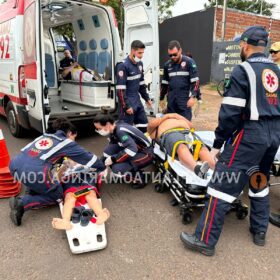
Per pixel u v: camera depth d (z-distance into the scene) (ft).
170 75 15.87
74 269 7.93
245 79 7.55
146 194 12.09
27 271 7.85
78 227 9.04
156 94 17.33
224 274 7.79
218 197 8.16
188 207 9.74
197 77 15.23
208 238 8.38
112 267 8.00
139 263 8.16
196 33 45.70
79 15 20.86
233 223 10.09
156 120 12.05
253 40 7.93
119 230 9.62
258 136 7.70
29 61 15.23
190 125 12.01
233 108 7.59
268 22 48.06
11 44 17.10
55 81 24.43
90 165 10.26
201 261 8.27
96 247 8.51
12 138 18.83
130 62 15.29
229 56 40.22
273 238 9.33
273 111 7.77
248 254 8.57
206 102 32.30
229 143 8.15
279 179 13.48
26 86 16.08
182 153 10.36
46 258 8.34
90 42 21.21
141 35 17.76
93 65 21.44
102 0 17.95
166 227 9.82
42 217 10.36
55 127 10.68
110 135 12.36
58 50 25.11
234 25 45.19
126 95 15.64
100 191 12.30
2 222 10.02
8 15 17.88
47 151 9.80
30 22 14.75
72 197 9.60
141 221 10.15
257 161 7.96
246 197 11.89
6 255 8.44
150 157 12.26
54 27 24.85
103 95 19.54
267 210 8.93
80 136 19.77
